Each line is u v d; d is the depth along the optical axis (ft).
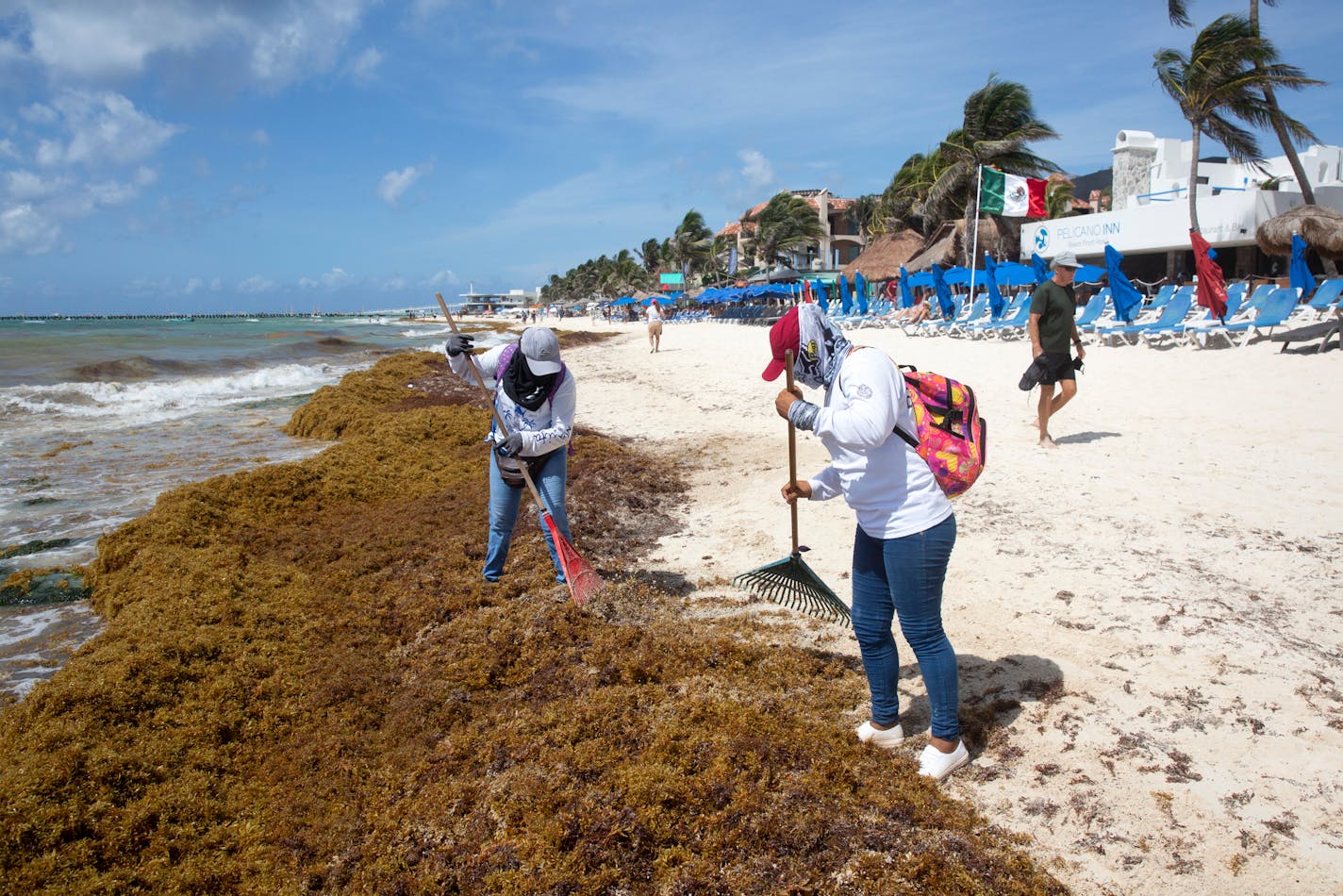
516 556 18.20
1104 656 12.80
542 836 9.00
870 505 10.02
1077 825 9.32
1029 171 109.09
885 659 10.75
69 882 8.38
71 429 37.27
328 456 26.71
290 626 14.87
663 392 49.42
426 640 14.51
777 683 12.66
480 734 11.45
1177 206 86.53
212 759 10.83
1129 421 29.27
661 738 10.56
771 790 9.62
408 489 25.04
